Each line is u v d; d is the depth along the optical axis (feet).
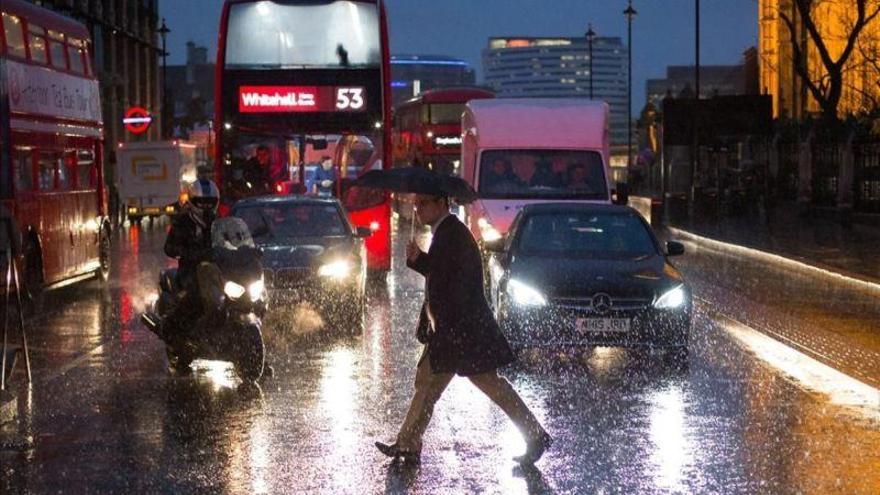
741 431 39.91
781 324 67.62
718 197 193.26
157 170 213.46
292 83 92.89
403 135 212.02
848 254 114.73
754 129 209.46
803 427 40.50
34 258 84.38
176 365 52.31
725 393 46.75
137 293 90.02
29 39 86.43
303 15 92.94
